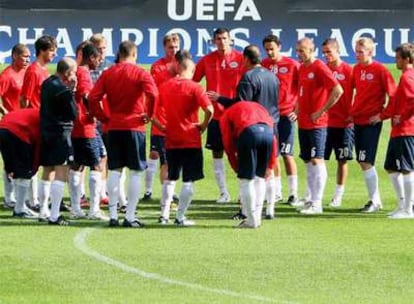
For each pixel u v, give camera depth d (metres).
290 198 37.44
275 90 32.66
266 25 51.75
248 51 32.62
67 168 32.47
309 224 32.91
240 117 31.45
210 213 35.16
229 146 31.92
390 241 30.06
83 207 36.22
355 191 40.94
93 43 34.62
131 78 31.36
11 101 36.44
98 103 31.61
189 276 25.77
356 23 52.00
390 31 52.09
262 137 31.36
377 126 35.84
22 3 51.41
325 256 28.00
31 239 29.88
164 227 31.98
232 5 51.59
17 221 32.88
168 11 51.50
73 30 51.53
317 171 35.53
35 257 27.52
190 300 23.62
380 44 52.16
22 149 33.22
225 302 23.50
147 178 38.34
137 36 51.56
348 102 36.41
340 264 27.11
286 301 23.62
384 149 47.56
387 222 33.38
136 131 31.55
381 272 26.31
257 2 51.62
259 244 29.47
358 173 44.56
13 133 33.16
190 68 32.03
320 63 35.31
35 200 35.84
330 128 36.59
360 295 24.25
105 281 25.19
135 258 27.55
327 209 36.28
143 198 38.62
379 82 35.56
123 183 35.66
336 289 24.73
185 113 31.88
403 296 24.19
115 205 32.06
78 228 31.70
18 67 36.47
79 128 33.31
